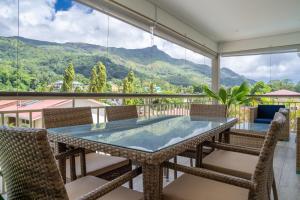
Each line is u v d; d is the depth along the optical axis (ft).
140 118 7.25
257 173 3.35
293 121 16.15
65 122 5.71
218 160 5.47
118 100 9.91
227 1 11.65
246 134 6.80
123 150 3.58
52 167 2.24
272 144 3.33
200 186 4.13
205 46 17.87
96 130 4.99
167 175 7.47
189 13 13.30
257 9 12.63
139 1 10.97
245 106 16.93
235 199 3.67
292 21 14.57
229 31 16.80
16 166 2.54
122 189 4.01
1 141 2.53
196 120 6.73
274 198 5.96
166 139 4.16
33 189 2.50
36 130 2.16
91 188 3.97
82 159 4.80
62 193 2.33
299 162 8.43
